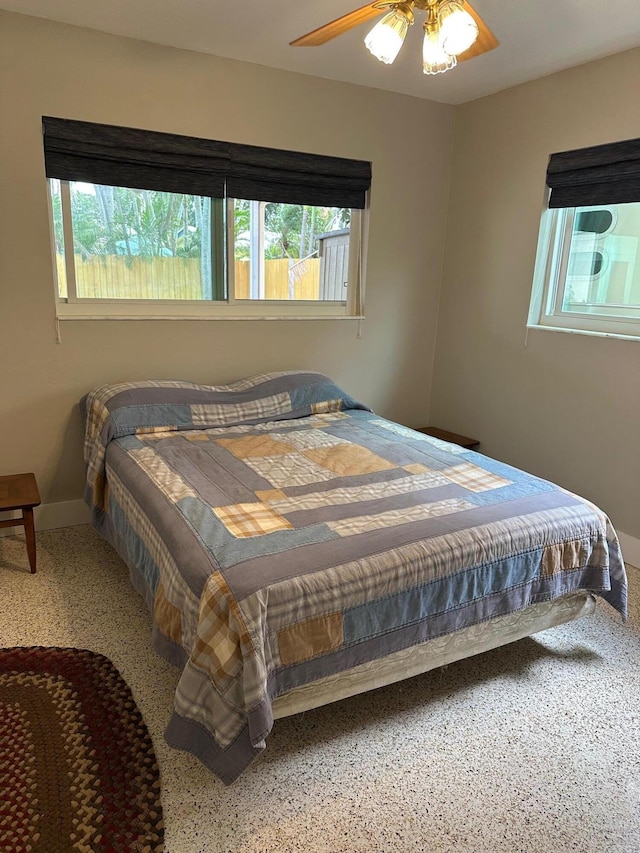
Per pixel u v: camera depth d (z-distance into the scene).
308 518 1.85
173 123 2.85
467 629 1.86
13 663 1.97
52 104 2.59
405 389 3.94
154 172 2.87
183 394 2.85
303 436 2.75
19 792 1.50
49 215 2.70
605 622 2.39
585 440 3.07
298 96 3.12
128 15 2.44
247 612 1.45
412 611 1.69
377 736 1.76
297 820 1.47
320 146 3.25
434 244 3.80
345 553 1.65
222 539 1.68
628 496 2.89
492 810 1.53
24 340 2.74
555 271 3.23
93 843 1.38
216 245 3.18
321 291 3.56
